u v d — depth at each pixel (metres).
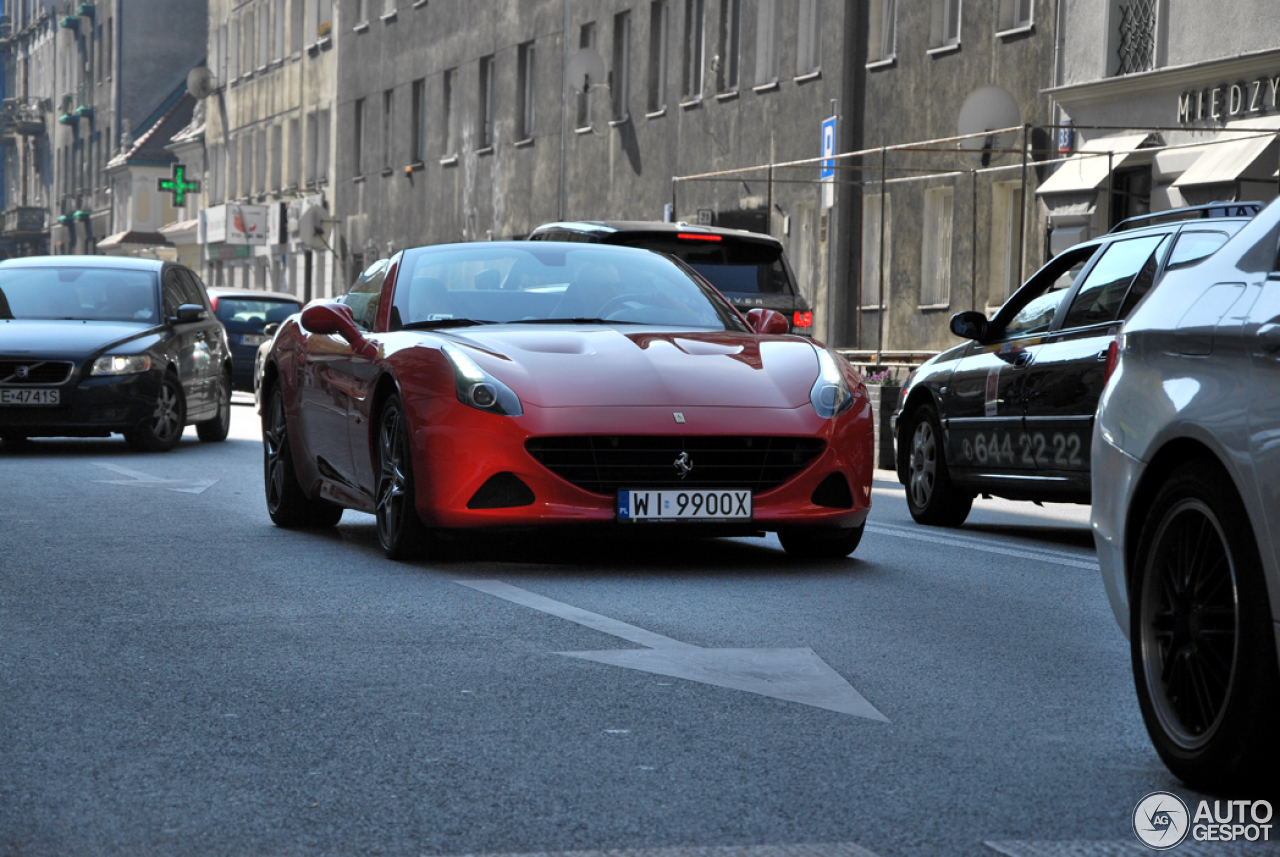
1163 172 25.44
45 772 5.38
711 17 40.19
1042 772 5.46
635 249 11.73
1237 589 4.98
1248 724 4.96
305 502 12.10
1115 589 5.79
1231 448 4.99
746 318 11.41
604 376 9.66
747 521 9.57
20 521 12.38
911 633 7.93
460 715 6.15
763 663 7.13
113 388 19.77
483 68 53.22
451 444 9.55
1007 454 12.30
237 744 5.73
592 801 5.09
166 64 97.94
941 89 31.72
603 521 9.45
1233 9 24.44
